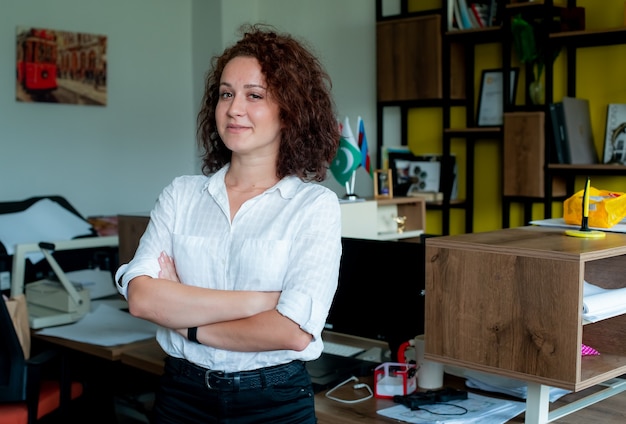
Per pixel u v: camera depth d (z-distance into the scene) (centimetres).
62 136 514
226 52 159
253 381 146
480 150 479
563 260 152
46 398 259
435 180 468
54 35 503
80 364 301
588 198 180
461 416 180
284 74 150
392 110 516
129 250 281
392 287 226
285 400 149
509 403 189
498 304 163
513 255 159
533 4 414
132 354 249
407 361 219
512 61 457
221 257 151
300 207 150
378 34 491
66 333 273
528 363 159
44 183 507
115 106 541
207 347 148
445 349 173
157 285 150
